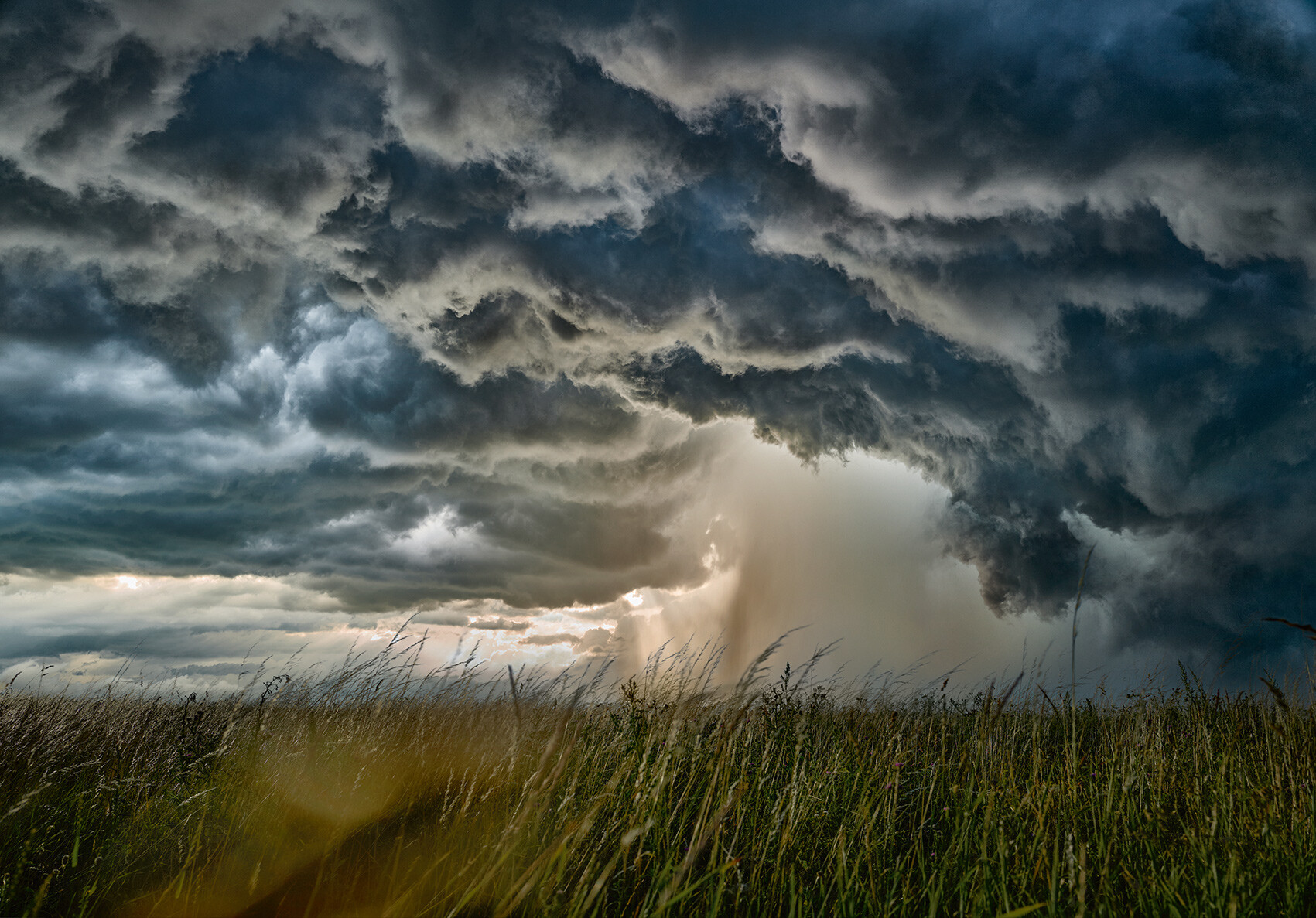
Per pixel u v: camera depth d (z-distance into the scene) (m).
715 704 4.16
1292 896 2.64
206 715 5.66
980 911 2.48
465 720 5.67
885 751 4.38
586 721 4.12
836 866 3.20
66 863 3.43
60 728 5.75
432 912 2.72
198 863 3.71
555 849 2.39
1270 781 3.78
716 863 2.97
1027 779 3.93
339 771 4.88
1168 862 3.13
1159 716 4.98
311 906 3.08
